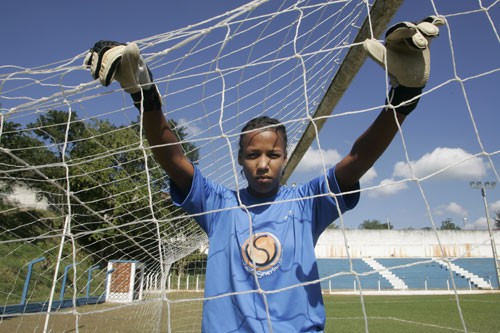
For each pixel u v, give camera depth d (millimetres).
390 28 1426
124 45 1438
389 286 29984
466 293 24297
